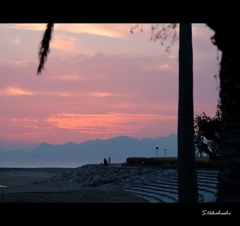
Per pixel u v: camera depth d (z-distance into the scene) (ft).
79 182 186.70
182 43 54.29
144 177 155.84
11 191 130.72
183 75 54.03
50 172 331.77
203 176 121.70
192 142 53.83
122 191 128.67
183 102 53.93
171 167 167.43
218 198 35.37
